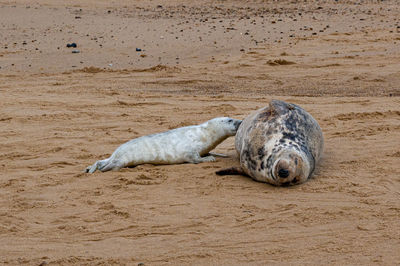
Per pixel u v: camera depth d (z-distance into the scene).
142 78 38.56
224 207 16.02
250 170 18.23
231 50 47.41
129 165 20.14
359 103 29.91
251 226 14.68
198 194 17.17
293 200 16.27
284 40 50.66
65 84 36.94
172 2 78.94
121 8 73.31
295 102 30.67
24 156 22.28
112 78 38.69
